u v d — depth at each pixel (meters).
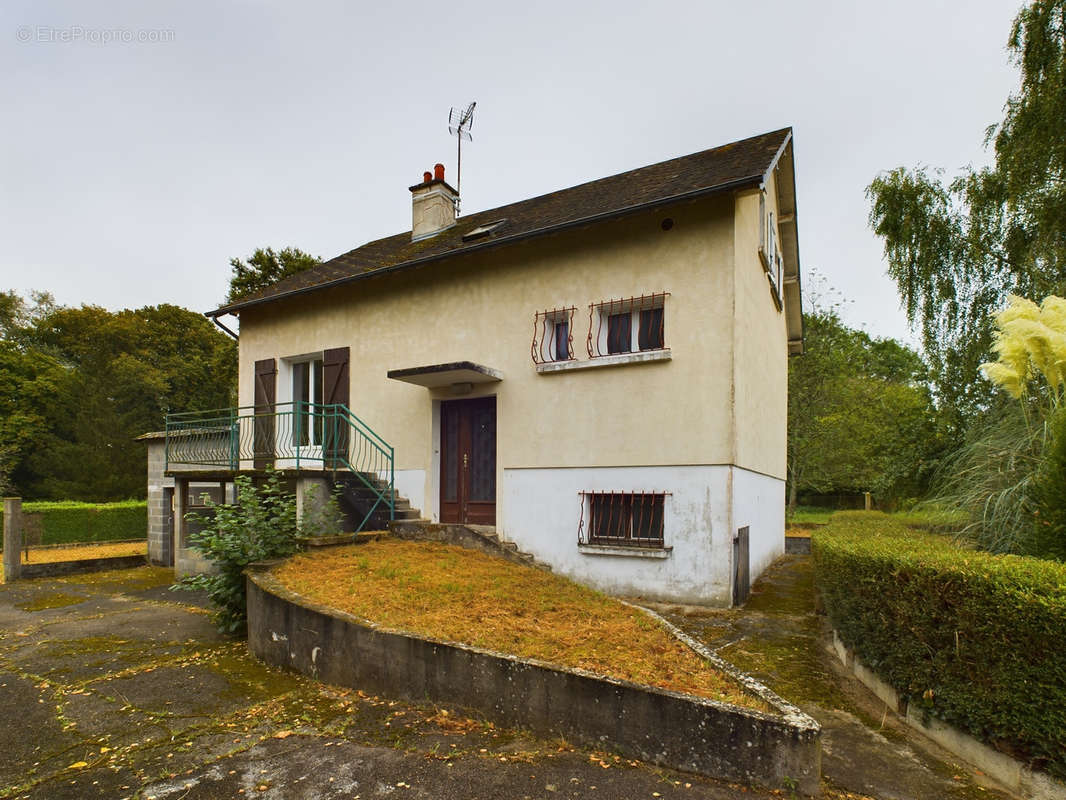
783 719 2.94
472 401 9.45
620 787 2.94
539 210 10.54
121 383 31.27
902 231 12.60
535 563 8.02
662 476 7.41
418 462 9.73
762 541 9.42
